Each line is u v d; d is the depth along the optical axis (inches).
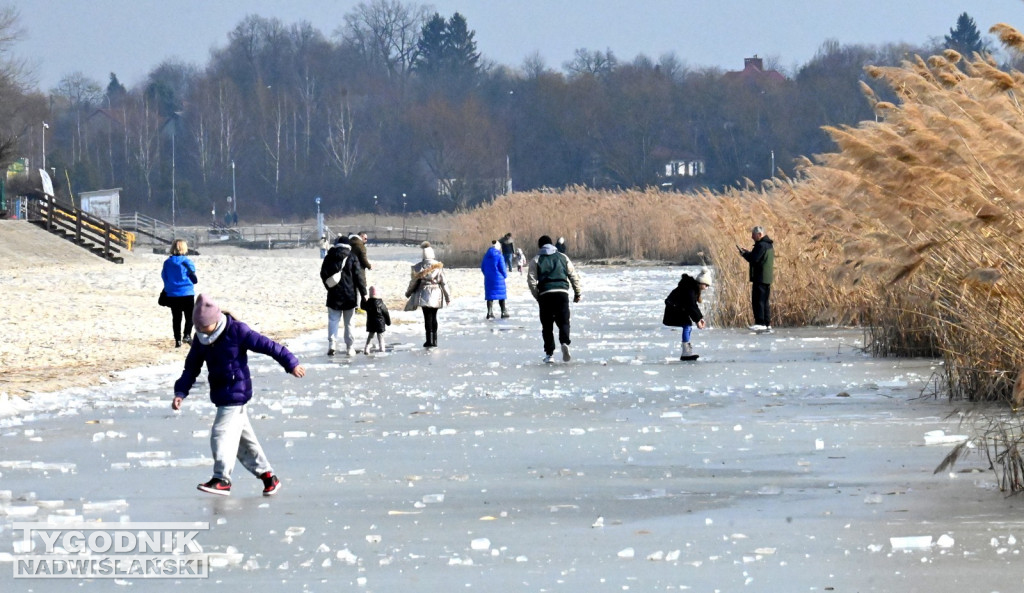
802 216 3385.8
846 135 1569.9
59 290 4921.3
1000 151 1375.5
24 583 924.6
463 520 1114.7
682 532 1048.2
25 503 1209.4
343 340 3164.4
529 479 1305.4
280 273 6402.6
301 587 904.3
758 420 1692.9
